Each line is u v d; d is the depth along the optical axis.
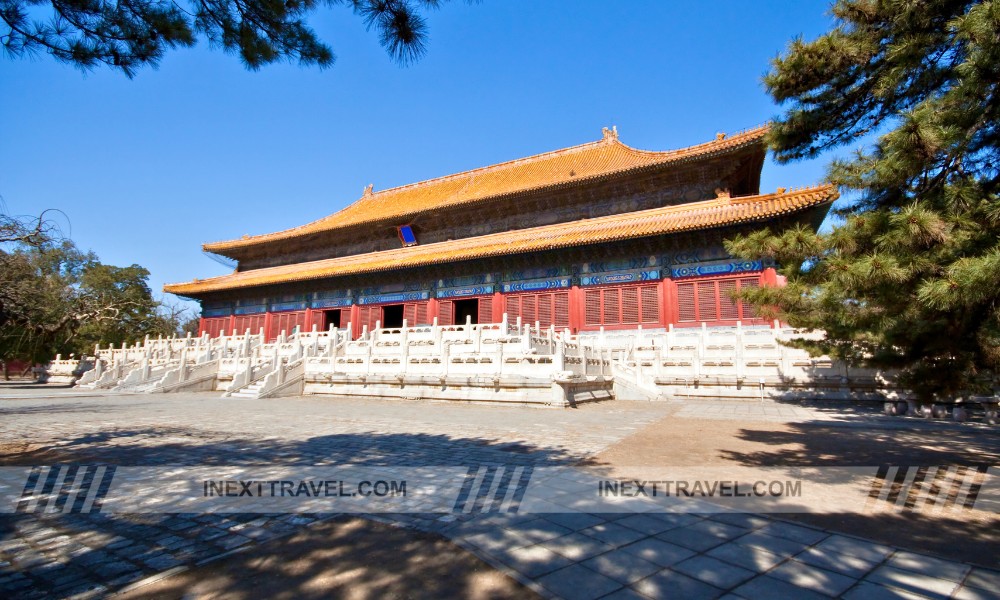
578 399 22.78
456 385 24.23
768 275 31.14
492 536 6.21
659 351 27.50
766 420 17.61
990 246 7.20
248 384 29.84
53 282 35.84
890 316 9.00
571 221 41.22
